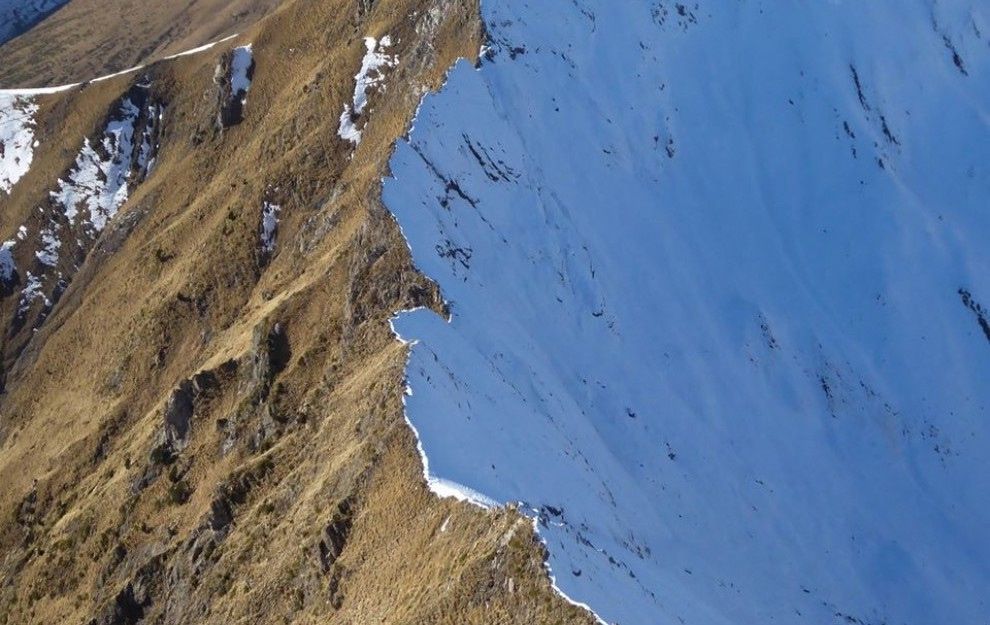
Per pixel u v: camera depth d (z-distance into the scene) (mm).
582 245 109812
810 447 112750
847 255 130625
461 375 77875
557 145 115562
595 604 51344
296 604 66625
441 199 98188
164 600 81125
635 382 104250
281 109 125438
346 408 76375
